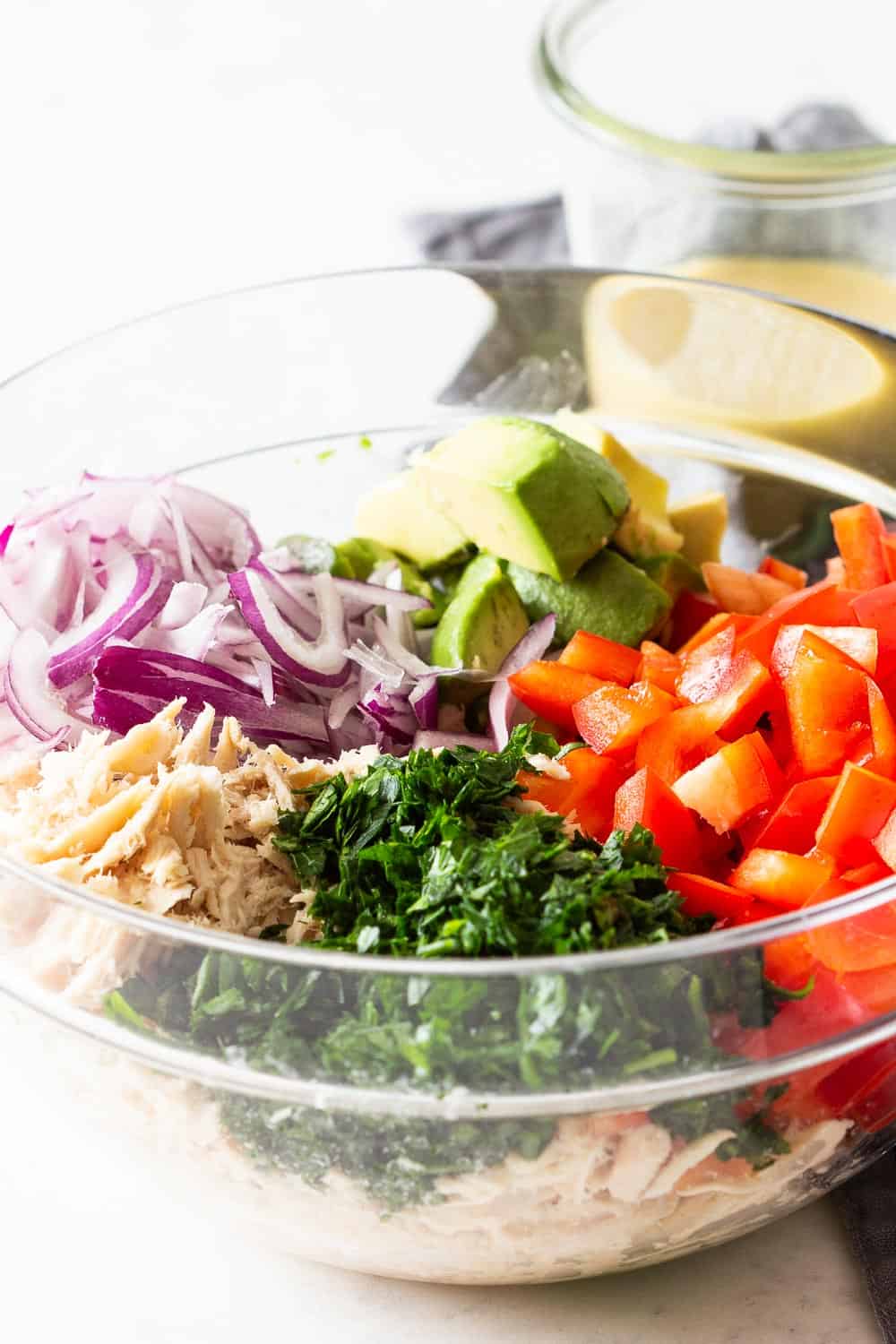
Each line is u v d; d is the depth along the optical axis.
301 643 0.46
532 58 0.65
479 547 0.49
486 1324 0.41
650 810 0.42
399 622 0.48
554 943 0.38
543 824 0.40
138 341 0.50
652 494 0.51
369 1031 0.37
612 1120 0.38
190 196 0.77
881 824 0.41
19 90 0.85
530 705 0.46
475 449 0.48
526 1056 0.37
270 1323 0.41
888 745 0.42
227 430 0.52
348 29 0.90
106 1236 0.43
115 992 0.38
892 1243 0.41
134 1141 0.40
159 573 0.46
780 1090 0.38
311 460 0.53
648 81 0.69
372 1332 0.41
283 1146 0.38
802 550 0.54
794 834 0.42
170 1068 0.38
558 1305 0.41
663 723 0.44
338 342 0.52
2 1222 0.43
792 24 0.68
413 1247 0.40
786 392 0.52
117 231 0.75
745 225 0.59
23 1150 0.44
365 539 0.50
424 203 0.76
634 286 0.52
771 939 0.37
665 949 0.36
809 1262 0.42
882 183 0.58
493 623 0.48
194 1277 0.42
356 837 0.41
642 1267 0.41
